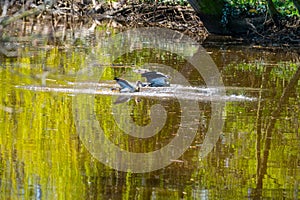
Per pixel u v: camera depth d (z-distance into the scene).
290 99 30.02
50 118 24.75
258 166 20.58
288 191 18.80
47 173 19.23
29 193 17.81
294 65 40.44
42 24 54.22
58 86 30.02
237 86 32.56
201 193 18.36
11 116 24.73
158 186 18.73
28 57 37.06
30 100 27.22
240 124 25.33
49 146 21.56
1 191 17.83
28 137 22.38
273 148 22.50
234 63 40.34
